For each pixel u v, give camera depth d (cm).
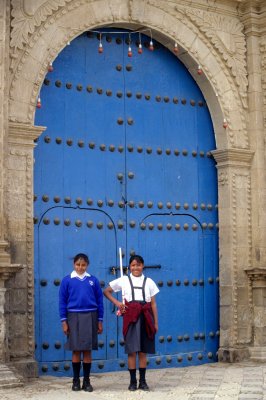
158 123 1299
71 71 1220
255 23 1360
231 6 1355
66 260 1177
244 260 1324
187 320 1288
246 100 1357
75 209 1196
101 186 1226
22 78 1122
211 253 1329
